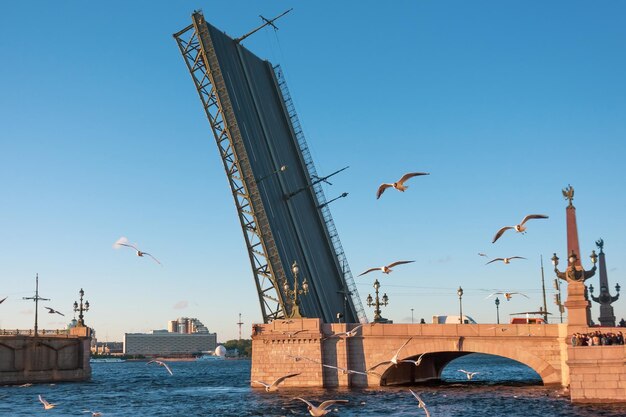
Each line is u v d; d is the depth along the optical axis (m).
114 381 108.88
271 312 84.38
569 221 62.88
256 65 98.00
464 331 69.25
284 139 99.12
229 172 85.94
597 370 49.06
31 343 97.75
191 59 87.56
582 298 61.53
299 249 91.56
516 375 125.56
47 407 41.41
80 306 109.06
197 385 96.44
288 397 65.94
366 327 73.00
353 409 55.38
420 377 89.25
